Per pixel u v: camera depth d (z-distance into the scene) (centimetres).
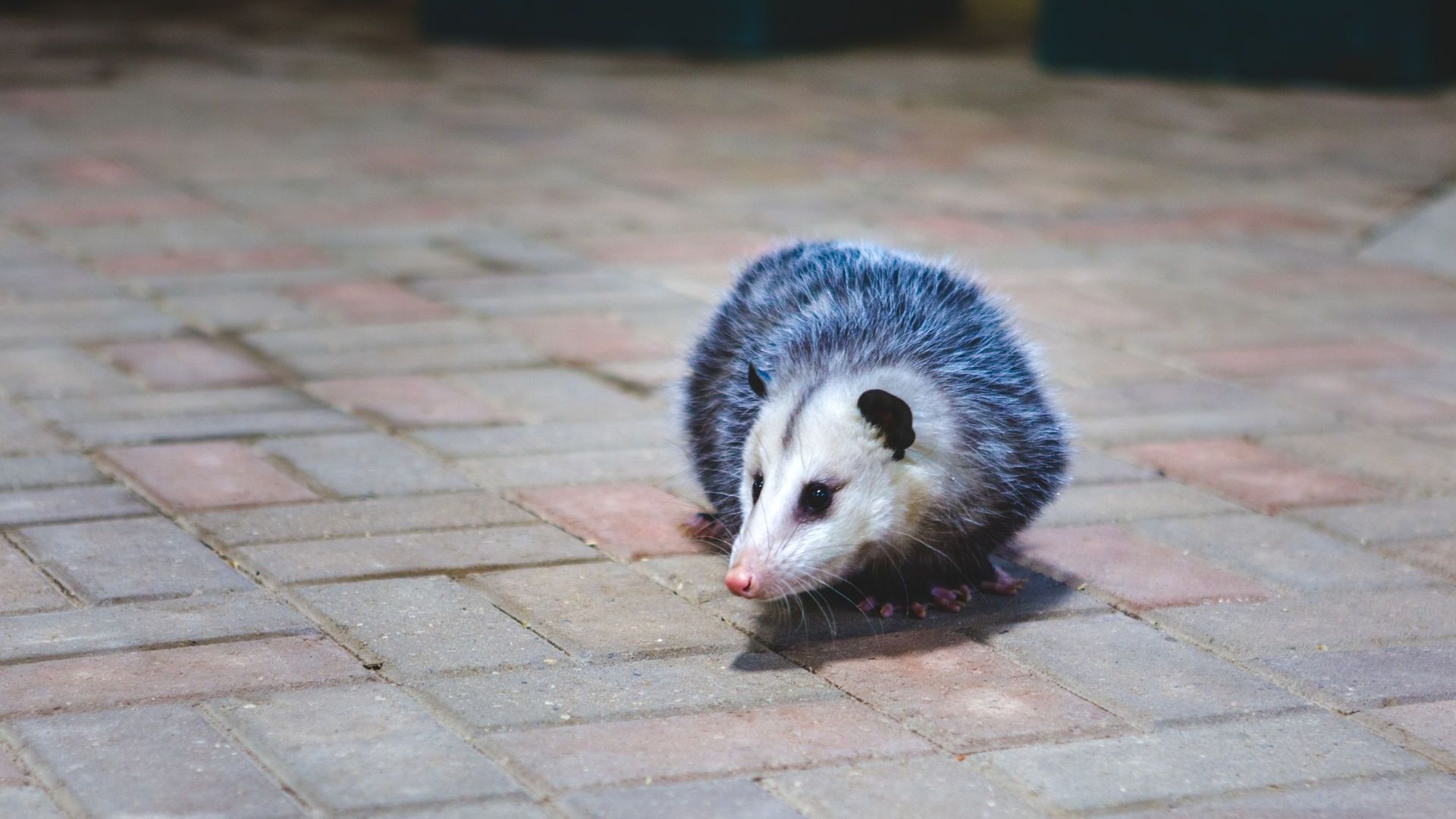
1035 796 326
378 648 384
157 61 1427
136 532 453
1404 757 348
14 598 405
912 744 347
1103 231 911
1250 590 442
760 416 410
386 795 316
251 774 323
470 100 1286
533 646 390
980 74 1489
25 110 1153
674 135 1164
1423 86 1381
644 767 332
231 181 956
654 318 705
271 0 1930
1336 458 560
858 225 898
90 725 340
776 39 1556
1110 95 1381
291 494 488
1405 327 739
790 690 373
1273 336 718
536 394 600
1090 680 382
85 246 792
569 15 1588
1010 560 461
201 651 379
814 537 386
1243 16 1415
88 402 569
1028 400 432
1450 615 428
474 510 482
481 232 859
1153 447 567
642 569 444
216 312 690
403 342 660
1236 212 969
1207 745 350
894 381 410
